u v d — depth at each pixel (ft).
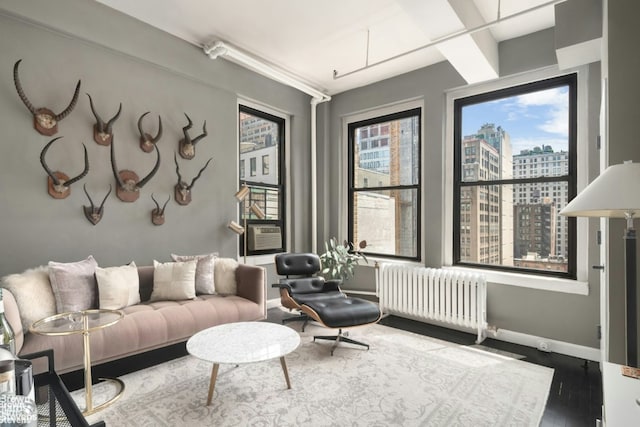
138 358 8.77
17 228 7.94
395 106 13.76
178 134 11.05
